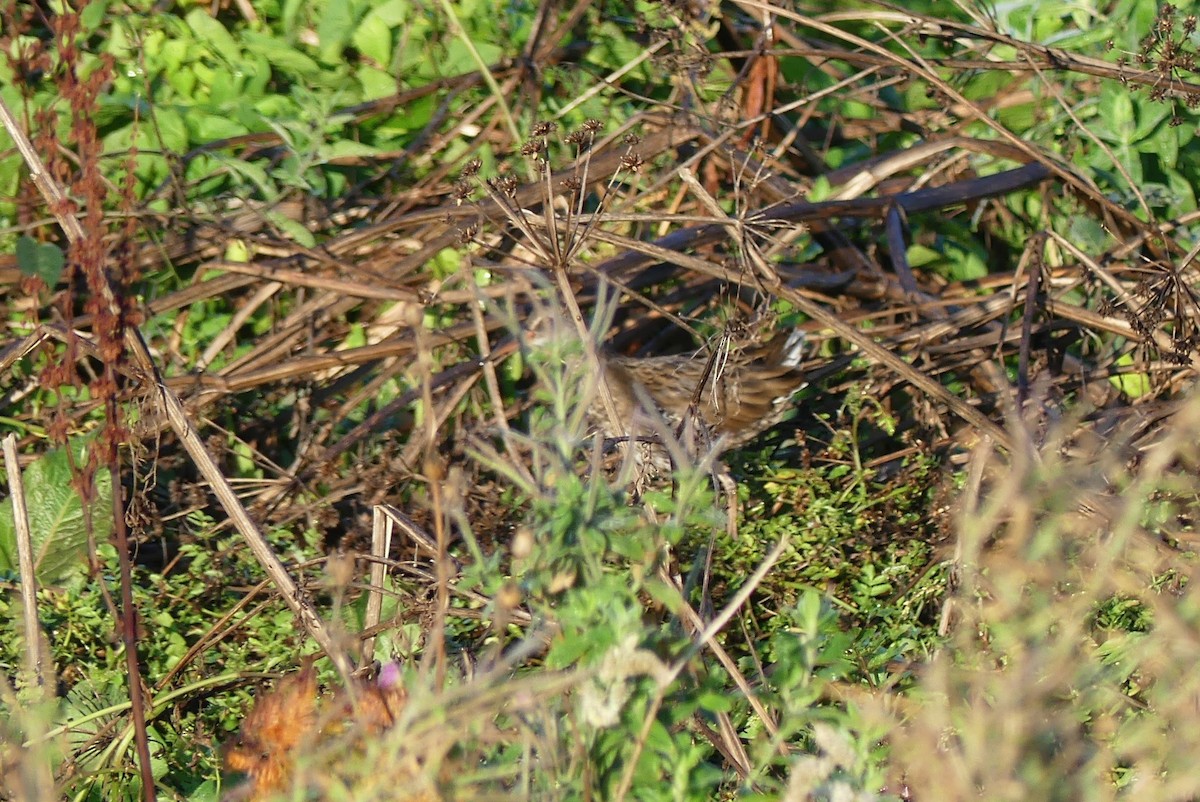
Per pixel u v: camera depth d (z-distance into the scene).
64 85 7.41
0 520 8.88
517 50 12.42
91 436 9.07
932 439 10.16
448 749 5.19
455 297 10.50
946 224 12.66
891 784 5.94
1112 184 12.44
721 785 6.52
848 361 11.15
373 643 7.94
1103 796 5.36
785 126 13.34
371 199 11.81
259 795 5.98
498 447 10.62
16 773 6.34
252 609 8.47
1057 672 5.53
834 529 8.72
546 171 7.64
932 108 13.69
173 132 11.27
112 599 8.59
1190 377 10.58
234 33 12.33
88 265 7.28
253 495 10.34
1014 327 11.30
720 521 5.77
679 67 11.88
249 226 11.28
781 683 5.36
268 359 10.95
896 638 7.91
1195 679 5.52
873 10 13.74
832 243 12.18
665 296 12.00
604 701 5.02
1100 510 7.72
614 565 6.83
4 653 8.33
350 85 12.05
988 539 8.25
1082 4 13.13
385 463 9.90
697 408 8.59
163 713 8.20
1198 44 12.41
